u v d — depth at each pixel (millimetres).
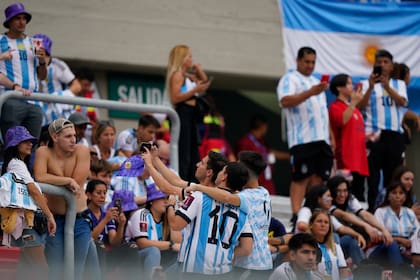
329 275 23125
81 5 31781
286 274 21109
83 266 20578
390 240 25547
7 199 19594
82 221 20750
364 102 28969
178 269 20266
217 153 20828
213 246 19641
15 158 20234
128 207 22688
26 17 24891
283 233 24203
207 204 19734
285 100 27547
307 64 27953
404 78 29781
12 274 18781
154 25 32438
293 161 27641
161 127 29781
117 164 24672
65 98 22578
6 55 24328
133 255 21797
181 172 26438
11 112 23859
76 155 20750
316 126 27562
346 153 28172
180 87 26734
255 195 20359
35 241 19984
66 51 31469
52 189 20078
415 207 26906
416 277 25031
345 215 25672
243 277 20250
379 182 28953
